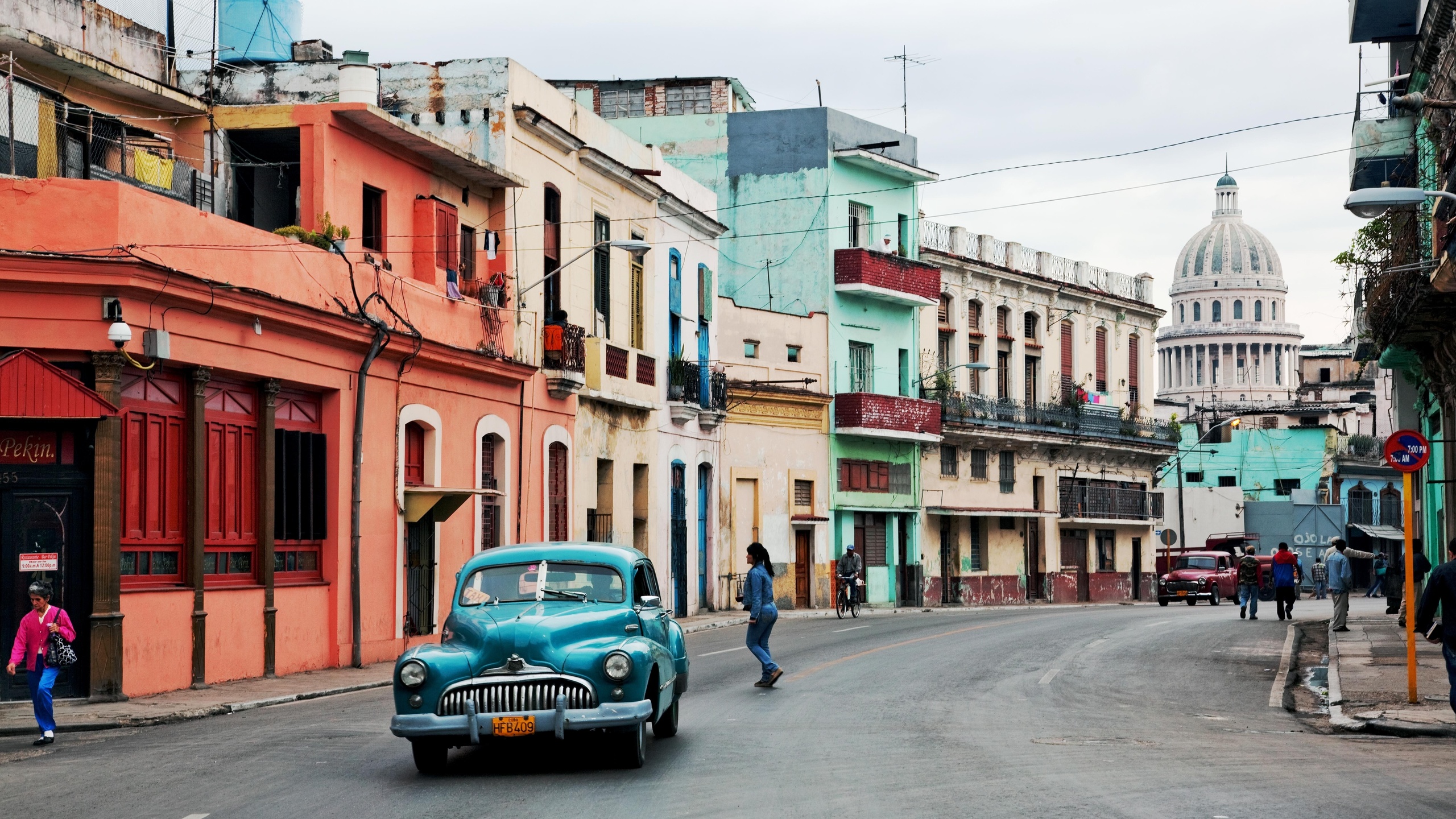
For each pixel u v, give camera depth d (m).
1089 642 26.95
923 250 52.53
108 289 17.34
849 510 47.78
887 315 50.50
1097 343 62.44
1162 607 49.97
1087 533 61.72
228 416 20.25
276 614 20.94
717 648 26.31
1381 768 12.11
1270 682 20.33
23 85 19.52
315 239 22.34
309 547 22.27
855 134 49.53
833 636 29.11
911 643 26.78
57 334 17.27
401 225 25.56
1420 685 18.70
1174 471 85.06
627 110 49.97
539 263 30.23
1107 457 62.66
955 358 54.12
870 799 10.55
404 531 24.62
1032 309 58.25
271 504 20.91
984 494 54.97
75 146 20.94
